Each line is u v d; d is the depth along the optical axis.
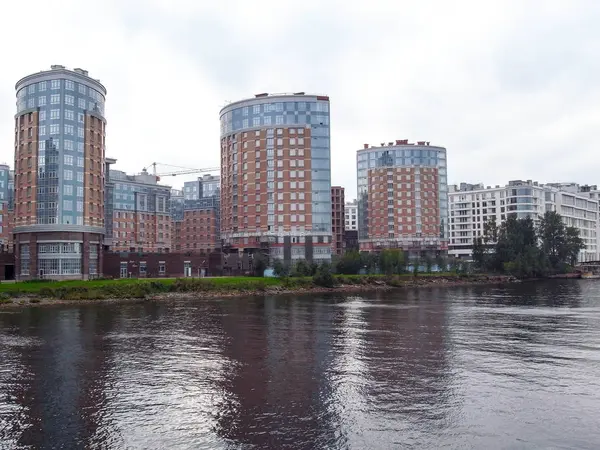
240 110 149.25
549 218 194.00
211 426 25.58
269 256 139.50
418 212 192.62
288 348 44.81
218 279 114.44
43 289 90.75
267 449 22.81
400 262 152.00
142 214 192.62
